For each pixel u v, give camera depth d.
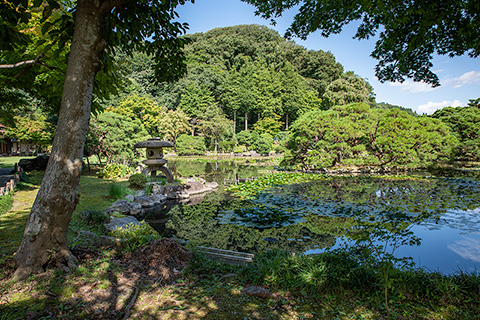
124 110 32.88
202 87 44.16
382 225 6.79
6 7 2.94
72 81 2.99
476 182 13.89
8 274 2.99
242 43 56.78
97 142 14.90
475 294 2.94
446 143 18.17
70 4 5.52
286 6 5.40
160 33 4.46
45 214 3.03
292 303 2.88
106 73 3.76
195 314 2.60
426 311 2.71
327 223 7.16
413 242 3.08
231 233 6.45
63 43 3.31
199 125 41.34
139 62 47.81
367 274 3.22
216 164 27.14
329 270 3.30
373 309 2.76
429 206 8.86
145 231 4.94
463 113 20.41
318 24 5.22
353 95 33.66
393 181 14.57
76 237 4.66
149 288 3.07
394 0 3.21
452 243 5.64
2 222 5.49
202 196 11.13
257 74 50.69
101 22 3.11
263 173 19.28
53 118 15.83
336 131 17.94
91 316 2.45
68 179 3.06
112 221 5.67
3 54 5.24
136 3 3.72
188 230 6.70
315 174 17.31
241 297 2.98
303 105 48.28
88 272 3.24
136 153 19.41
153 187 10.88
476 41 3.51
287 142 21.75
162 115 37.75
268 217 7.61
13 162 18.58
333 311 2.73
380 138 18.25
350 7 4.32
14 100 8.03
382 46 4.68
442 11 3.18
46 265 3.07
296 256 4.05
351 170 19.33
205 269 3.65
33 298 2.63
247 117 50.16
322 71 54.31
